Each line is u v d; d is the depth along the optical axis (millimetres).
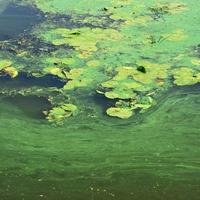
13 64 5797
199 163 4691
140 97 5332
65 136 4961
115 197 4426
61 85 5520
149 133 4980
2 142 4902
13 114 5199
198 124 5078
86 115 5172
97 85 5473
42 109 5250
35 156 4766
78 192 4461
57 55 5898
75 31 6273
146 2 7109
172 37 6223
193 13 6793
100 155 4770
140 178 4566
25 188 4496
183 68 5680
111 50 5973
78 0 7191
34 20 6629
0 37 6262
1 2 7129
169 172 4613
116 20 6586
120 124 5078
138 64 5730
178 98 5348
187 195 4438
